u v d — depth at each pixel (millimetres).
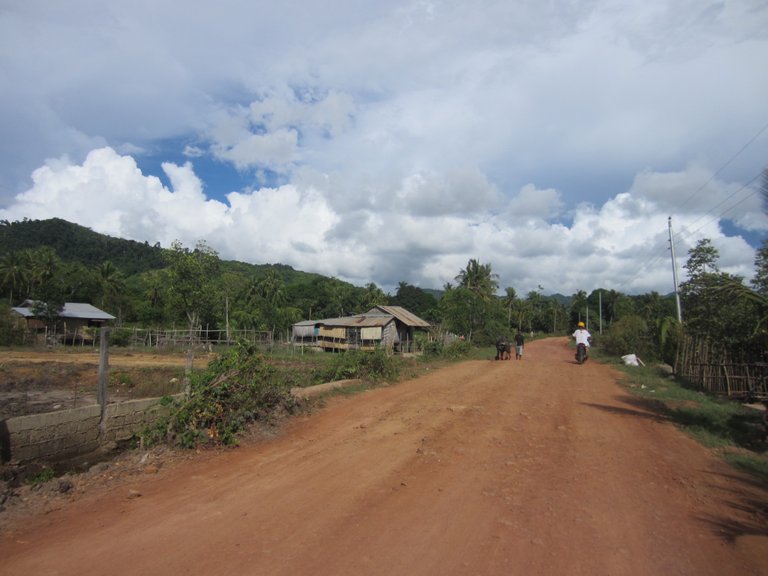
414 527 4453
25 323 38812
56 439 8164
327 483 5699
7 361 24250
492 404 10805
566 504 5047
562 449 7199
